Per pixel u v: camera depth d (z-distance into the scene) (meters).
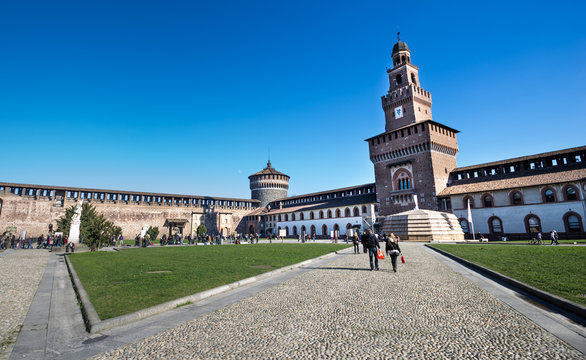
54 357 5.29
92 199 68.88
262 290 10.55
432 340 5.64
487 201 48.69
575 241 33.00
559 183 41.62
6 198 59.50
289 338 5.93
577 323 6.41
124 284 11.43
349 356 5.03
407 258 19.66
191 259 21.58
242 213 94.19
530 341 5.47
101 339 6.12
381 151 64.56
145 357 5.19
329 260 19.95
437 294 9.26
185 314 7.79
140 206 75.00
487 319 6.79
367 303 8.38
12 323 7.26
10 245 46.41
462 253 20.83
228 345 5.64
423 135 57.25
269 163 112.81
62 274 15.67
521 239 44.12
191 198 83.69
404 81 66.75
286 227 86.25
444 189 56.44
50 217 63.28
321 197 85.75
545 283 9.57
